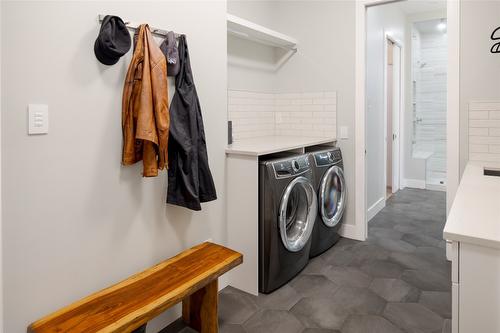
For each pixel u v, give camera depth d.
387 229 3.79
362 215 3.44
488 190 1.70
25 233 1.43
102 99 1.68
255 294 2.43
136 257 1.91
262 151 2.37
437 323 2.05
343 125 3.48
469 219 1.22
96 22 1.63
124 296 1.57
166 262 1.92
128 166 1.83
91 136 1.65
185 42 2.02
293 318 2.14
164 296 1.57
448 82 2.85
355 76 3.37
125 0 1.76
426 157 5.89
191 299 2.07
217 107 2.40
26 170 1.42
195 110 2.05
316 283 2.57
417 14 5.65
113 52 1.62
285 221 2.46
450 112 2.86
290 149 2.72
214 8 2.33
